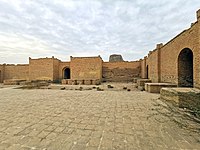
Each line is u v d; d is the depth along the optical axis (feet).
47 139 10.24
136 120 14.40
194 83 24.73
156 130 11.75
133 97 28.78
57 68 101.65
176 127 12.36
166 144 9.34
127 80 96.22
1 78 111.14
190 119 12.48
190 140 9.87
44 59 96.17
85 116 15.93
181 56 31.76
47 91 41.29
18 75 110.11
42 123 13.70
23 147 9.10
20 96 31.12
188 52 31.17
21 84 69.87
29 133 11.32
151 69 55.83
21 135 10.94
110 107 20.18
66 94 34.27
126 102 23.68
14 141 9.95
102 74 99.14
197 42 23.97
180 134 10.89
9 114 16.83
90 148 8.93
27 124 13.42
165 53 40.73
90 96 30.83
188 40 27.20
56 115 16.35
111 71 98.89
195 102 13.26
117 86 54.54
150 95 31.35
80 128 12.36
